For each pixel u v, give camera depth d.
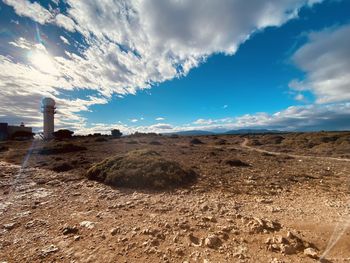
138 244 4.75
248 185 10.25
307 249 4.18
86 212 6.86
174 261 4.11
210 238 4.82
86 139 49.19
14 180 11.47
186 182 10.65
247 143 50.09
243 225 5.64
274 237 4.80
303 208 7.01
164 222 5.91
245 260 4.05
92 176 11.70
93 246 4.71
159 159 12.32
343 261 3.73
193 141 47.97
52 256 4.33
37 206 7.48
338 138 44.06
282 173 13.30
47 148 25.84
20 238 5.14
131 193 9.02
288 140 49.06
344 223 5.37
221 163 16.73
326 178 11.98
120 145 33.31
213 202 7.69
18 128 79.00
